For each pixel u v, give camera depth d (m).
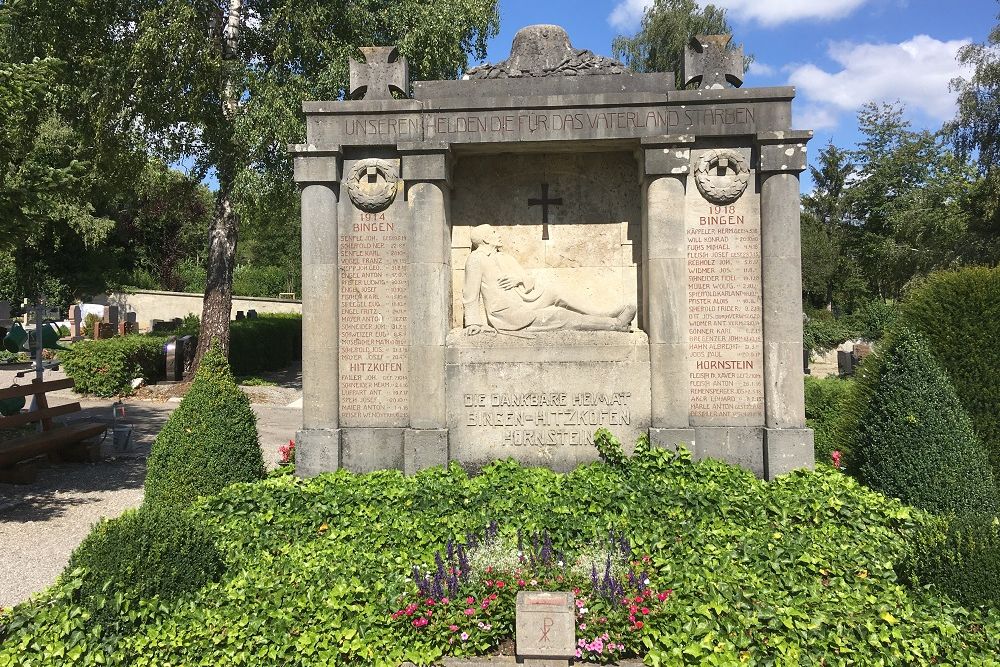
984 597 5.42
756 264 8.91
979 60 31.34
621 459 8.49
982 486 7.56
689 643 5.04
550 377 8.98
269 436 16.09
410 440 8.88
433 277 9.00
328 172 9.08
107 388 21.19
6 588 7.23
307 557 6.50
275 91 19.38
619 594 5.41
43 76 9.47
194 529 6.07
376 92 9.27
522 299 9.37
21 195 9.48
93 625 5.12
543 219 9.68
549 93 9.22
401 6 21.55
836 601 5.51
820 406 12.30
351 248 9.26
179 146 21.28
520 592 5.14
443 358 9.02
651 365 8.84
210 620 5.35
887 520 7.12
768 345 8.73
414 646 5.18
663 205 8.79
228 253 22.20
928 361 8.14
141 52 17.78
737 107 8.83
